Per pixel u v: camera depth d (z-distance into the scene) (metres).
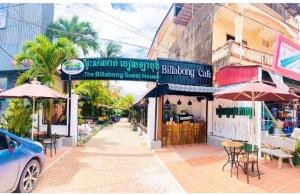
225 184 6.10
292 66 11.70
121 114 58.41
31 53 11.50
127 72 11.96
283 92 6.58
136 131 21.17
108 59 11.97
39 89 8.10
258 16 14.11
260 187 5.84
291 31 16.50
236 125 10.71
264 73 10.41
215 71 12.98
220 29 13.84
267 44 17.28
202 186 6.00
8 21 19.53
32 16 19.56
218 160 8.70
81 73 11.98
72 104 12.04
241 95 8.01
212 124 12.56
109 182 6.40
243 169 6.96
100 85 24.52
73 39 25.02
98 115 28.19
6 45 19.31
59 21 24.55
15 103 10.62
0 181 4.47
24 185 5.30
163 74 12.16
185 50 18.77
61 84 15.98
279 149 8.30
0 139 4.96
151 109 11.80
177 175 6.95
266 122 10.20
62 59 11.80
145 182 6.43
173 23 20.83
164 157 9.33
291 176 6.62
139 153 10.47
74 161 8.66
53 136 11.36
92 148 11.43
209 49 13.80
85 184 6.20
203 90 10.81
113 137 16.17
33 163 5.58
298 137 8.43
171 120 13.37
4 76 19.34
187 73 12.58
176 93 11.89
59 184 6.14
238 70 10.71
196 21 16.25
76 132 12.05
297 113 12.35
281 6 16.81
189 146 11.76
